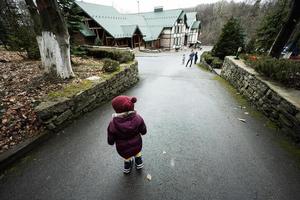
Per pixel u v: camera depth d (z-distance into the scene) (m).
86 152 2.94
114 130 2.12
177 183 2.33
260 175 2.45
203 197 2.12
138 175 2.47
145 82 8.92
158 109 5.00
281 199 2.09
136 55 25.89
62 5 8.00
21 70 5.84
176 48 35.62
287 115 3.44
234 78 7.86
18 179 2.36
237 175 2.46
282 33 6.83
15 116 3.24
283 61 4.89
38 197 2.12
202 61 18.17
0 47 11.40
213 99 5.95
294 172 2.51
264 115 4.48
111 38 23.53
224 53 15.90
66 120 3.74
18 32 7.60
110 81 5.66
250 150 3.02
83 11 21.83
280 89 4.09
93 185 2.30
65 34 4.68
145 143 3.25
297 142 3.13
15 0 11.35
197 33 49.38
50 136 3.32
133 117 2.18
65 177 2.41
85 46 10.95
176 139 3.39
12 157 2.60
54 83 4.66
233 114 4.60
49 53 4.68
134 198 2.12
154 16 36.66
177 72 12.84
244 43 16.22
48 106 3.22
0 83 4.62
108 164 2.68
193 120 4.24
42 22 4.38
